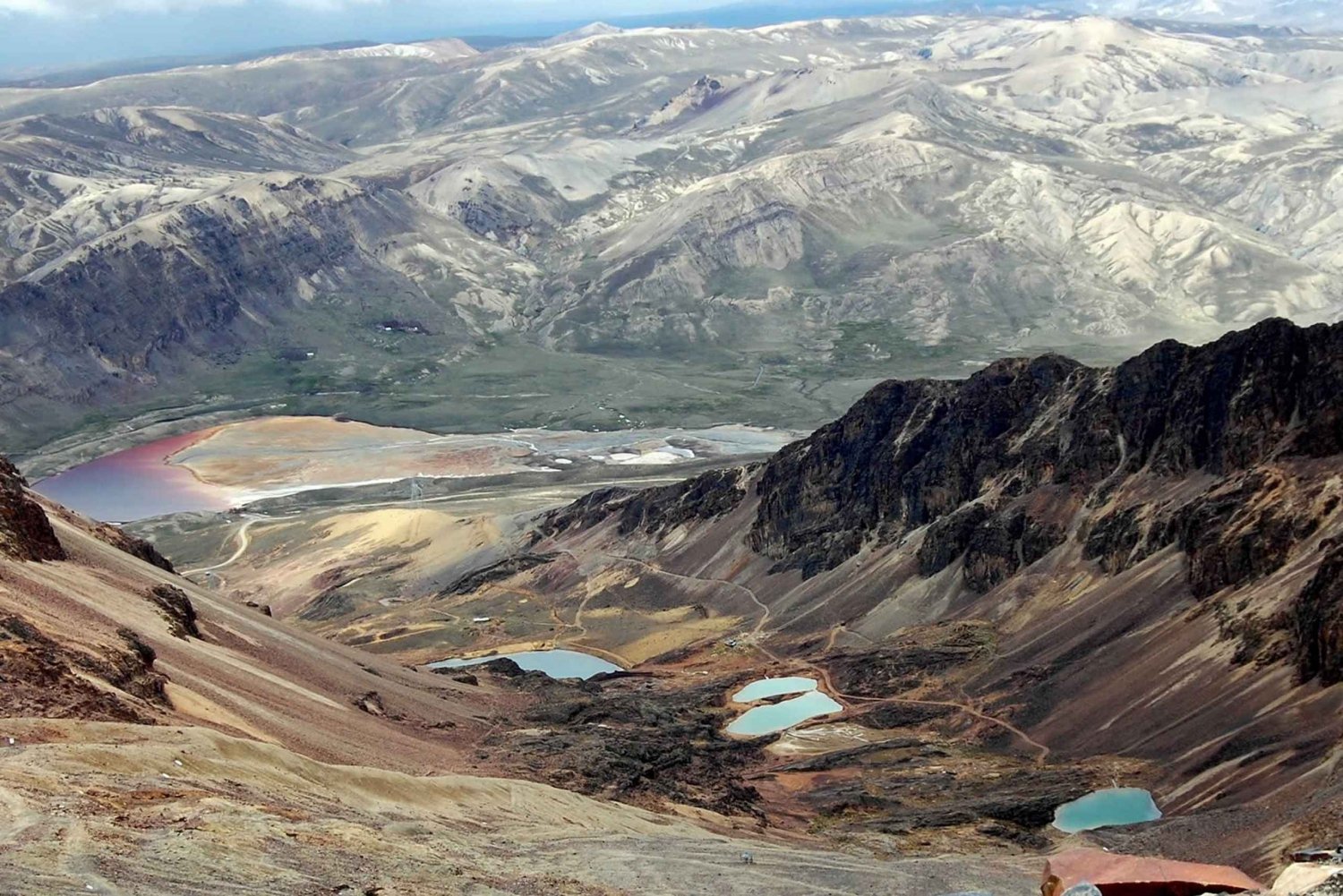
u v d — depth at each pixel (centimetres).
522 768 9581
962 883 7694
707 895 6662
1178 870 4797
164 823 5197
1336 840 7356
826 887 7275
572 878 6384
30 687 6488
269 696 8844
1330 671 10669
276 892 4828
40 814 4919
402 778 7438
